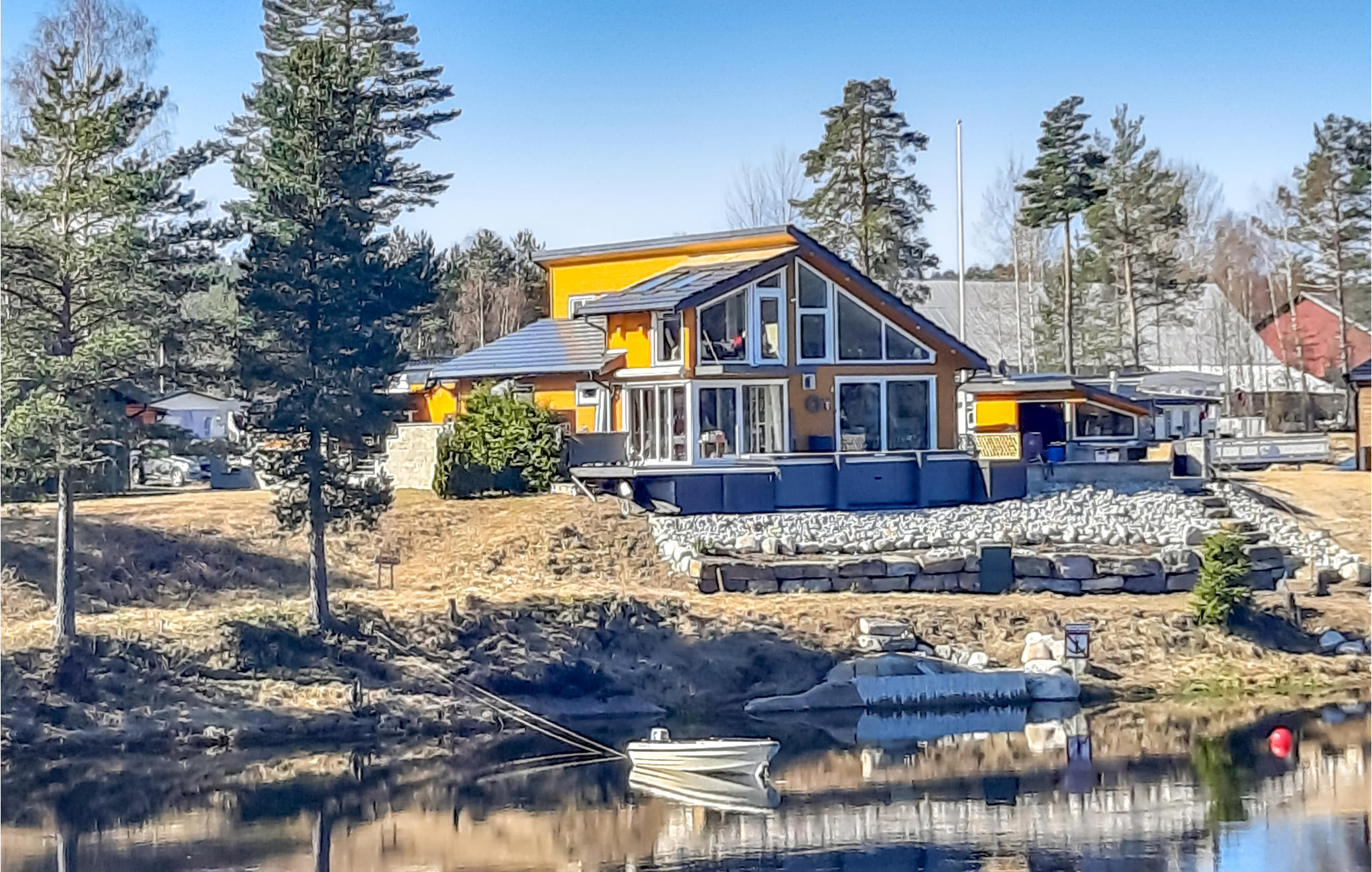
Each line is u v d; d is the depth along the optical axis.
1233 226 115.44
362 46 80.44
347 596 42.72
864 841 29.55
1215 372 108.94
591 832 30.17
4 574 41.41
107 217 36.75
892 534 49.22
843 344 56.41
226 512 47.53
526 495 50.41
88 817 30.75
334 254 39.06
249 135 76.00
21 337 36.38
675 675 40.84
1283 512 57.25
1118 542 50.47
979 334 109.44
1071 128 92.50
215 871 27.61
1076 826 30.47
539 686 39.69
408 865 27.92
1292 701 41.94
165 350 41.03
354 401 39.03
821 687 40.88
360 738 36.78
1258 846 29.09
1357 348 106.69
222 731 36.09
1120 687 42.88
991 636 43.91
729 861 28.34
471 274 106.25
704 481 50.34
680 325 53.53
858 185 90.69
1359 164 103.44
